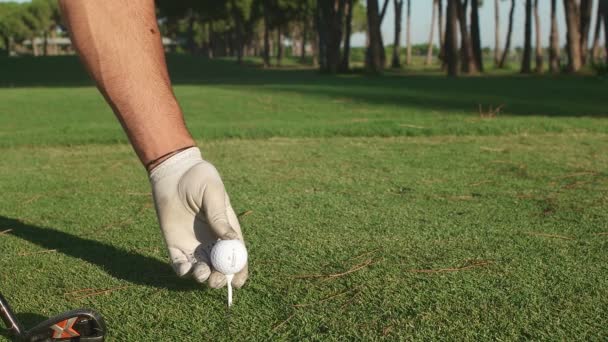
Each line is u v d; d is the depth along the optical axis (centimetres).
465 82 1037
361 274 134
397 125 371
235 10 2908
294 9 2842
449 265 139
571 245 151
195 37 4916
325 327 112
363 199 199
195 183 102
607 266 137
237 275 105
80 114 502
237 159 281
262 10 2942
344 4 1788
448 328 111
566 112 471
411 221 172
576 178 231
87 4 98
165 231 106
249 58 4016
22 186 229
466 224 169
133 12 100
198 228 106
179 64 2544
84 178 244
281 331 111
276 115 485
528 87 865
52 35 5459
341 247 151
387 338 108
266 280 132
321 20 1888
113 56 100
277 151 306
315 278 133
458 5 1681
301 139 351
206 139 350
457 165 262
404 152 299
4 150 325
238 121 447
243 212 182
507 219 173
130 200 204
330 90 745
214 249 100
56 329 99
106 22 99
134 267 141
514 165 260
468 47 1692
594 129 368
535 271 135
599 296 122
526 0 1748
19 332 99
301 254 147
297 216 178
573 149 303
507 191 209
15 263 144
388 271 136
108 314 118
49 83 1530
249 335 110
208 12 2945
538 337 108
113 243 157
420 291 125
